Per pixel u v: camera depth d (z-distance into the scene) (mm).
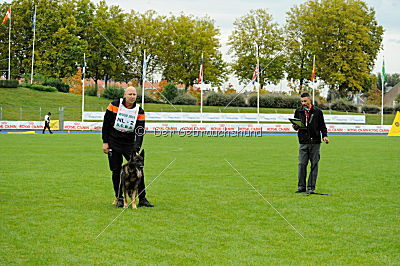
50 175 13875
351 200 10281
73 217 8219
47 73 75625
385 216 8594
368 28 78188
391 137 44188
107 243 6625
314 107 11367
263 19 70312
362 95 130250
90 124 49250
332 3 77375
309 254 6215
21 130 47812
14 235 6988
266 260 5938
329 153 23922
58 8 78812
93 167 16062
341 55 76812
